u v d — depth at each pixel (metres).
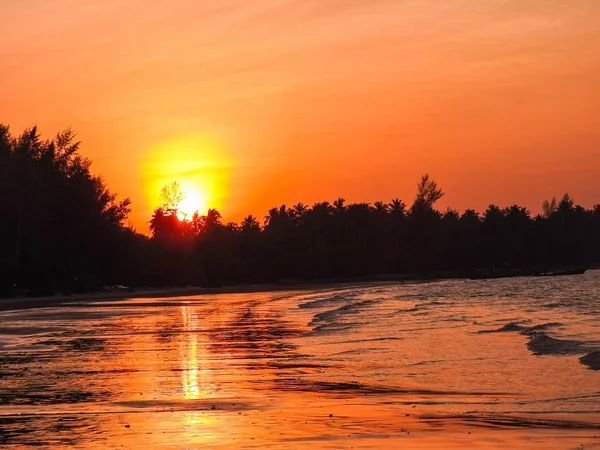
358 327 41.47
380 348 30.20
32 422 15.58
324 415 16.20
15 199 107.06
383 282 175.12
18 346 34.34
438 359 26.17
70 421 15.66
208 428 14.74
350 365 25.39
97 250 120.50
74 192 118.56
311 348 31.27
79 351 31.72
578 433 13.79
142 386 21.19
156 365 26.41
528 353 27.27
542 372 22.47
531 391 19.28
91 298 104.44
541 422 15.05
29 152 121.12
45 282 110.94
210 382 21.98
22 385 21.48
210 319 54.22
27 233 110.50
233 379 22.61
